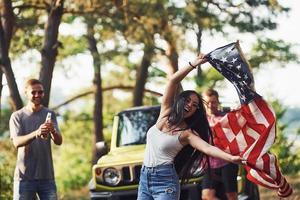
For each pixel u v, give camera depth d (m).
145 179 6.95
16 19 16.22
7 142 16.16
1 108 22.36
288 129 19.84
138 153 10.86
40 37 18.06
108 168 10.60
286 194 7.22
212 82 20.83
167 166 6.85
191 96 6.79
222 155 6.54
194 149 6.89
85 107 33.00
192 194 10.02
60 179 31.05
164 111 6.96
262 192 15.69
